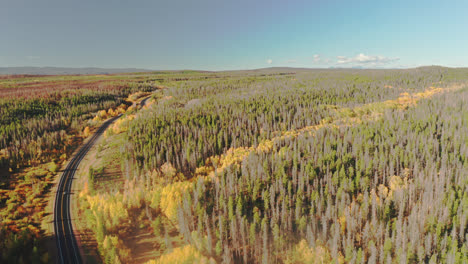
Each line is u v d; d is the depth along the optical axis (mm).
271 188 88000
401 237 76688
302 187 94125
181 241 68938
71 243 64875
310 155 119312
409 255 71688
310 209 85688
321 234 78062
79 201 82250
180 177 103000
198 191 83938
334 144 130750
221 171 104688
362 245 78188
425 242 75500
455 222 78812
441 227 80250
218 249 66250
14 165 100938
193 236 67312
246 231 76750
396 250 74000
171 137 128250
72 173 99688
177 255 62406
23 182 91438
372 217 83188
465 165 111688
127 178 95188
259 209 86438
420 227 81438
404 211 90938
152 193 83812
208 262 63125
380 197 92438
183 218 71000
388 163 116562
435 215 82812
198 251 64750
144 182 92938
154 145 116688
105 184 92500
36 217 73062
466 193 93938
